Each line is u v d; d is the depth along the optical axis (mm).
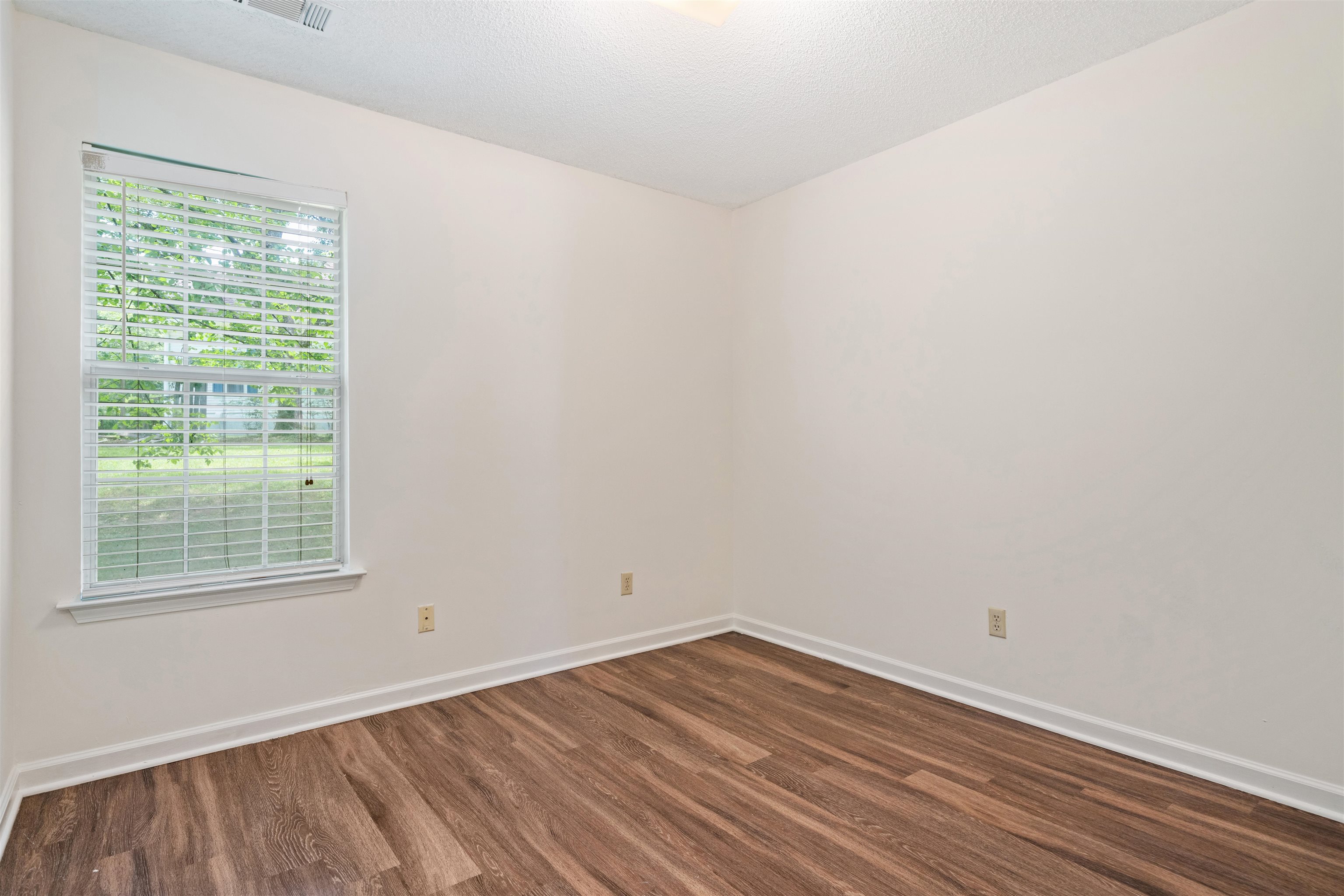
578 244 3404
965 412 2924
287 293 2686
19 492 2176
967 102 2779
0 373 1889
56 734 2232
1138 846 1914
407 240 2904
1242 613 2203
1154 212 2377
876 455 3279
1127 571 2453
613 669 3375
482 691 3084
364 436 2807
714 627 3977
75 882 1772
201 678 2479
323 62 2469
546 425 3309
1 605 1927
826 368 3504
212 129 2486
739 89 2668
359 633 2809
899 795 2193
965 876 1790
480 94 2701
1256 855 1867
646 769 2365
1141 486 2418
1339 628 2031
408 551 2920
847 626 3428
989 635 2855
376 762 2416
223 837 1967
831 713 2840
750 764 2402
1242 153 2189
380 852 1900
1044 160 2664
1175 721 2348
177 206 2461
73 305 2266
